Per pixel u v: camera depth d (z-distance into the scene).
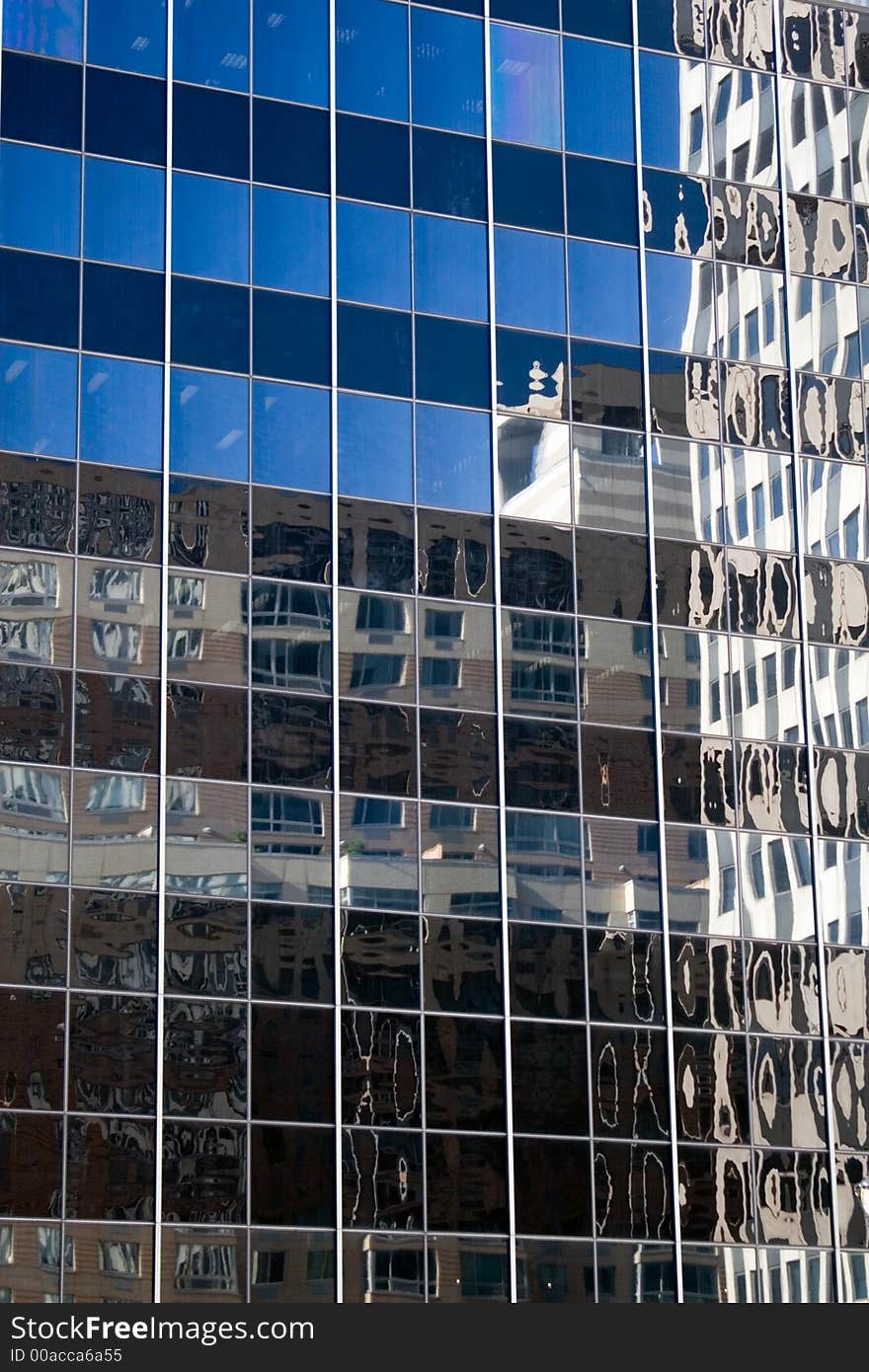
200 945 41.31
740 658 47.34
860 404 50.19
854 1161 45.00
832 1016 45.78
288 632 43.62
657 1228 43.00
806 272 50.50
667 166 49.75
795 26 51.94
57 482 42.72
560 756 45.12
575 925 44.22
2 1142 39.12
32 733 41.25
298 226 46.06
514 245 47.84
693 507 47.84
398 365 46.09
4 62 44.59
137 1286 39.25
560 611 46.00
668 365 48.50
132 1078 40.22
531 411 46.94
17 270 43.59
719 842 45.97
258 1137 40.72
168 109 45.62
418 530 45.28
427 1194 41.53
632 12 50.41
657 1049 44.16
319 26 47.41
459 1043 42.62
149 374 44.00
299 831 42.62
